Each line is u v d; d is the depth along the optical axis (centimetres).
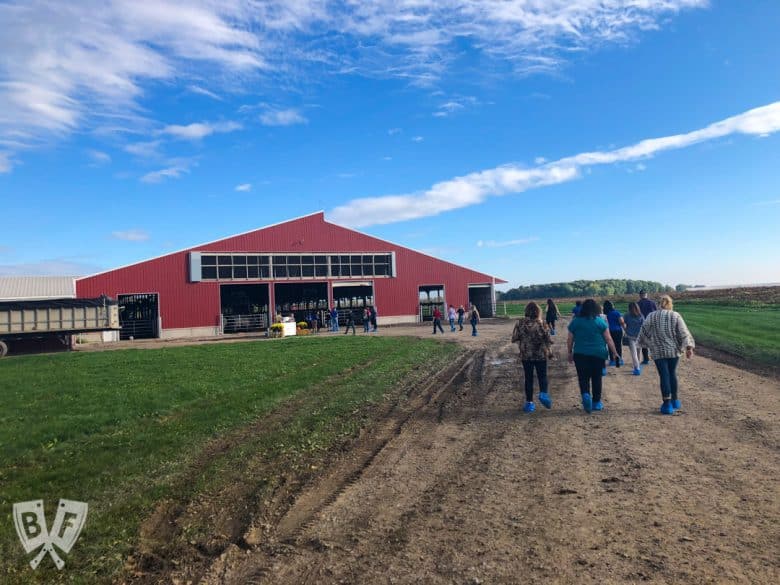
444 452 698
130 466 670
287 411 989
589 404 861
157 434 819
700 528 433
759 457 605
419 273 4725
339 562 416
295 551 441
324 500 553
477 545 426
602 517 464
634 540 418
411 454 699
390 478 608
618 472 575
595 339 870
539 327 896
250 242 4056
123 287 3606
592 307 880
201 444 773
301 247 4250
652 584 354
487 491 545
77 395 1138
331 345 2316
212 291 3884
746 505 474
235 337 3584
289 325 3600
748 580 353
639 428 754
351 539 455
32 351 2806
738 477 544
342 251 4428
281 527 493
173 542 474
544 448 682
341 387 1216
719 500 488
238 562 432
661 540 416
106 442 780
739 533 421
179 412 979
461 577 379
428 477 604
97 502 560
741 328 2269
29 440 782
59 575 420
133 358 1906
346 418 919
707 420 783
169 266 3753
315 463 681
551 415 866
